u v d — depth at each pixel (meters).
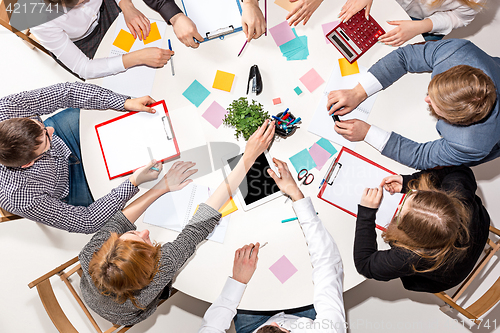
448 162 1.29
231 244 1.32
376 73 1.35
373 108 1.38
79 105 1.39
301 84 1.40
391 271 1.21
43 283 1.34
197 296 1.31
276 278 1.30
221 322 1.25
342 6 1.42
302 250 1.31
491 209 1.96
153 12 1.45
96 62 1.42
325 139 1.37
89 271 1.10
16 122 1.16
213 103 1.40
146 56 1.39
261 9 1.43
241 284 1.27
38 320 1.96
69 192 1.59
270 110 1.39
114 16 1.71
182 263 1.24
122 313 1.22
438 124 1.31
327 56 1.41
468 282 1.41
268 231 1.32
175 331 1.91
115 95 1.37
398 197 1.34
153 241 1.33
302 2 1.37
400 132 1.37
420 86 1.37
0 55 2.08
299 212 1.28
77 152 1.63
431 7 1.58
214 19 1.43
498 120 1.18
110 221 1.31
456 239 1.15
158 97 1.41
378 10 1.42
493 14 2.03
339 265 1.28
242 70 1.41
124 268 1.03
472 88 1.06
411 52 1.34
